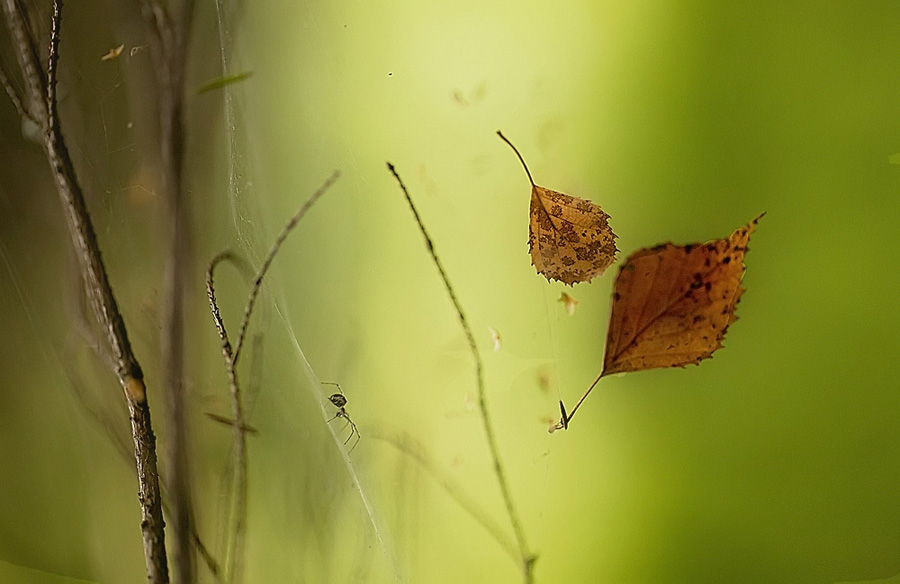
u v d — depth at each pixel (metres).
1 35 0.61
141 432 0.62
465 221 0.61
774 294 0.61
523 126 0.61
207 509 0.62
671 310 0.61
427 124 0.61
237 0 0.61
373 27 0.61
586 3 0.61
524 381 0.62
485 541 0.62
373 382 0.62
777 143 0.61
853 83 0.61
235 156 0.62
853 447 0.61
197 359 0.62
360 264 0.62
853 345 0.61
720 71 0.61
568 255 0.61
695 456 0.62
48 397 0.63
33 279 0.62
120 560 0.63
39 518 0.63
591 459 0.62
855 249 0.61
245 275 0.62
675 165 0.61
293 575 0.63
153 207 0.62
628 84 0.61
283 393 0.62
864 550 0.62
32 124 0.61
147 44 0.61
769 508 0.62
